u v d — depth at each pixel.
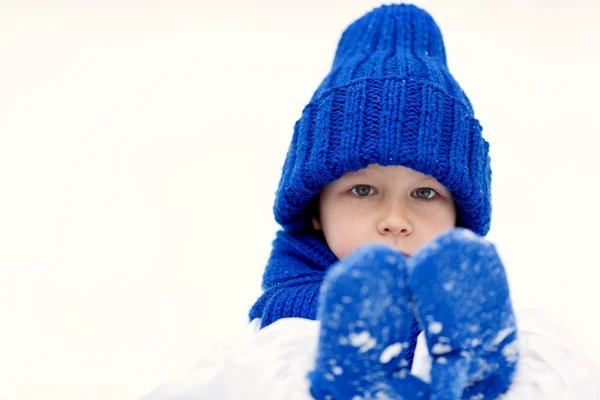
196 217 1.79
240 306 1.63
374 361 0.98
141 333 1.58
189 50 2.15
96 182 1.84
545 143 1.86
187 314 1.62
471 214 1.22
